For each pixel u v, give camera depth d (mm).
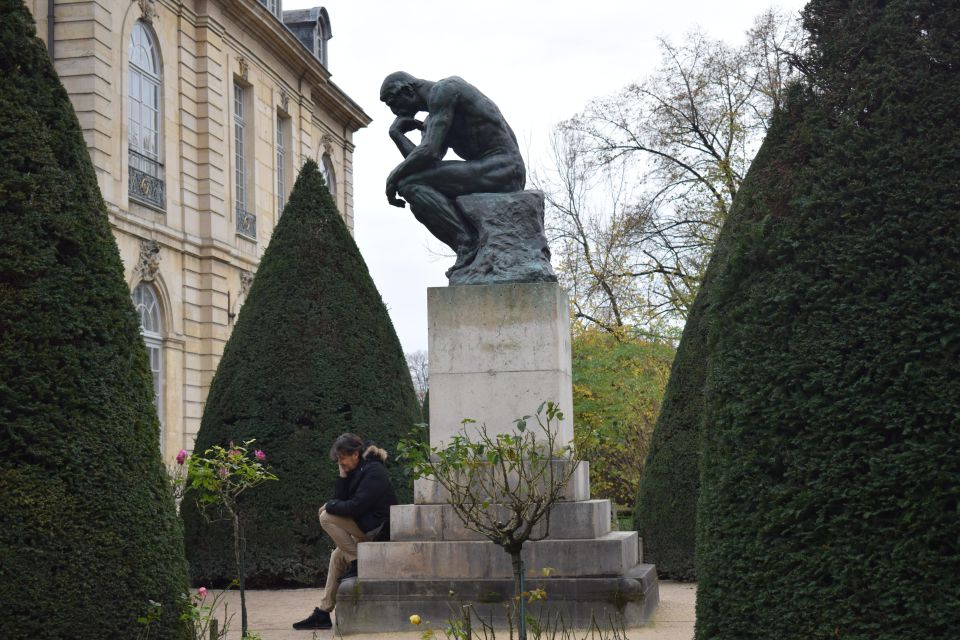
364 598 8680
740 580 5652
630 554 9141
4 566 6016
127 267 25656
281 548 12453
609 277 29938
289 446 12727
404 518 9016
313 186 13844
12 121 6523
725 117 29109
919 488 5203
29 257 6355
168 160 27984
